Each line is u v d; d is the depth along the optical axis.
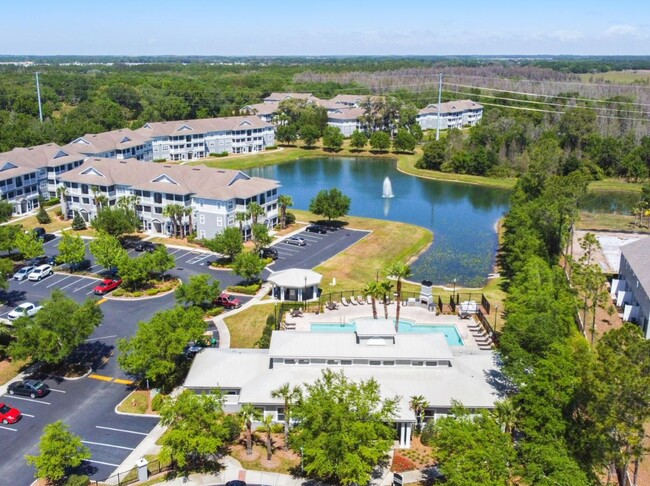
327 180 165.00
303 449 42.25
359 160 195.62
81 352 63.44
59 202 125.62
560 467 37.22
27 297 77.25
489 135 181.62
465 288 84.44
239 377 53.28
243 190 103.31
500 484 36.59
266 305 75.81
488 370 54.16
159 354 54.06
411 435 49.81
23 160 121.31
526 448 40.34
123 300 77.00
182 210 102.06
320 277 78.06
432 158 177.62
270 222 109.62
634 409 37.59
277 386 51.03
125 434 49.66
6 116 189.25
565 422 41.88
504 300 76.56
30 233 87.25
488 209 134.88
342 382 45.47
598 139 173.50
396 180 166.75
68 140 170.12
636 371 37.22
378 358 53.41
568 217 94.62
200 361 55.72
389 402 45.41
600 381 38.50
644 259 75.31
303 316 72.12
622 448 42.53
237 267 78.75
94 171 112.56
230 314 72.69
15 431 49.78
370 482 44.31
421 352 53.84
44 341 55.66
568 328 57.66
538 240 86.25
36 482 43.75
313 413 42.28
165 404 46.56
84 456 43.31
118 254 80.25
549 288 61.16
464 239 110.06
